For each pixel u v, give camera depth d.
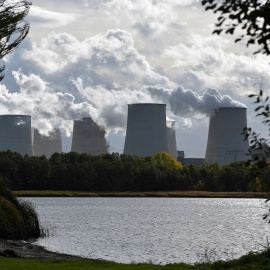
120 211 128.88
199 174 198.12
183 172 199.62
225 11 11.91
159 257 46.66
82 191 187.12
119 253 48.84
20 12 27.67
